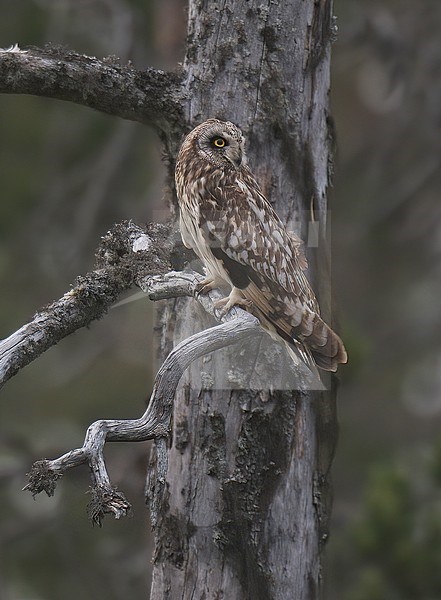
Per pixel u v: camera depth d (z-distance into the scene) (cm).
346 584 1339
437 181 1927
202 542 812
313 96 821
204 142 801
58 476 629
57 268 1952
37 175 1995
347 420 2075
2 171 1984
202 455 809
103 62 816
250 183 797
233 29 811
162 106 817
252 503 805
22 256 1984
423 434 2111
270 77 810
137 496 1357
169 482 818
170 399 675
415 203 1967
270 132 811
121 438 657
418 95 1864
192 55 820
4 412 2097
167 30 1658
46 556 1678
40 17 1897
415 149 1970
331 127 842
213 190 788
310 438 816
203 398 808
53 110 1994
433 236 2070
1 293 1986
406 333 2123
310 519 821
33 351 728
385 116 2106
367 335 2023
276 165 811
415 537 1248
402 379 2148
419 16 1966
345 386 1402
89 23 1936
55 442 1792
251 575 807
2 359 715
